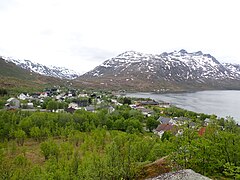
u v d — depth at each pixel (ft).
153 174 96.37
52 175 127.13
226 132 94.32
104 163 109.70
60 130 250.57
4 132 235.20
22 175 129.80
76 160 148.36
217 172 85.51
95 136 216.13
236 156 86.94
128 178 101.40
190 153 86.89
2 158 152.05
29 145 233.14
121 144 149.69
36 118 264.11
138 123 306.35
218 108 558.97
